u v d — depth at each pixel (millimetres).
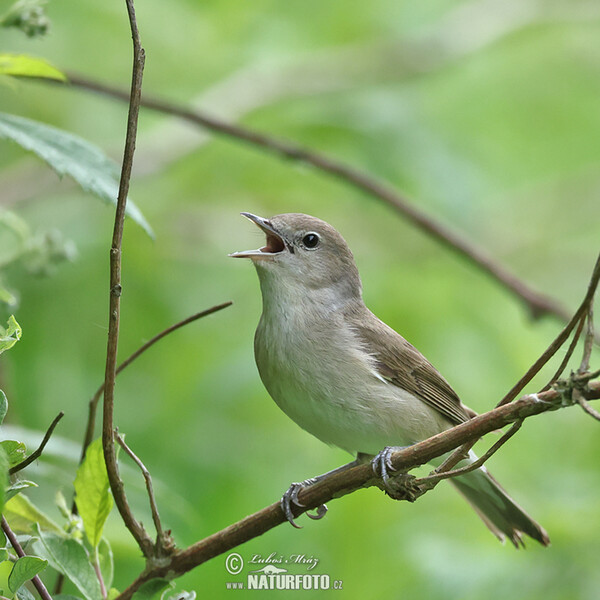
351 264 9438
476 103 14469
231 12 12750
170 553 6246
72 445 7863
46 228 12070
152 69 13195
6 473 5031
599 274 5520
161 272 12141
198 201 13633
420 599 10164
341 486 6480
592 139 15008
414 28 14125
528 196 15094
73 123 12914
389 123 12867
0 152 13398
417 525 10773
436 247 13805
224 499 10703
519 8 14023
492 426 5742
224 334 11984
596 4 14000
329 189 13969
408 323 11875
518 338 12867
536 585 9977
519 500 10844
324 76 13289
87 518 6301
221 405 11172
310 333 8797
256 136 11023
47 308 11117
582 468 11977
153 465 10742
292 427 11336
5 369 9734
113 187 6918
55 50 12523
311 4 13398
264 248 9406
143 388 11258
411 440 8914
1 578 7062
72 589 8102
